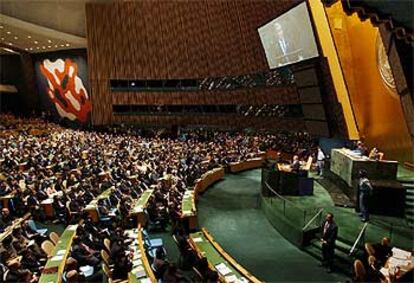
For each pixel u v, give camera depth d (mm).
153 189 17281
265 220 15625
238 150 27891
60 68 40094
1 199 14688
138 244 11305
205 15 30781
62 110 42281
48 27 33781
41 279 8609
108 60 34594
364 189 12602
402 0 5316
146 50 33875
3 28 32625
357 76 17703
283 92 27562
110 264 9727
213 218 15891
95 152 24906
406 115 7156
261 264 11234
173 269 8570
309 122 22547
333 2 5930
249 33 28672
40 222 14766
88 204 14617
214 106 33469
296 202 15273
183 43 32719
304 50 18891
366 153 15648
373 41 16844
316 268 10938
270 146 28453
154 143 30000
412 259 8953
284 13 19031
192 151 26031
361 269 8688
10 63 45562
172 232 13555
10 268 8594
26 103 46625
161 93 35219
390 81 15812
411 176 14477
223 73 31703
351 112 18047
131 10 32688
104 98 36344
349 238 11477
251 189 20969
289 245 12797
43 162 21172
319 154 20203
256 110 30375
